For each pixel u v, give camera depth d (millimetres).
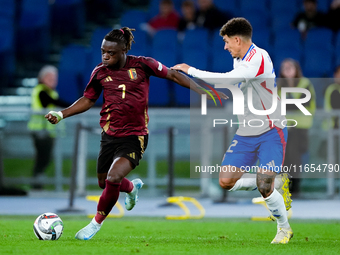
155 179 33938
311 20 49281
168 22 50875
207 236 18734
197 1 55344
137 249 13562
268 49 48594
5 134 33625
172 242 16312
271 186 16031
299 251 14125
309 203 32594
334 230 21156
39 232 15922
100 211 16203
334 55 47156
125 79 16484
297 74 32688
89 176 33844
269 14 53500
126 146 16312
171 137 32312
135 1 63438
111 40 16141
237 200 33750
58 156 33781
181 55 47781
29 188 34188
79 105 16969
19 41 51312
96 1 59469
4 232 18781
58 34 55031
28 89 48781
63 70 47219
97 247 14273
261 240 17406
